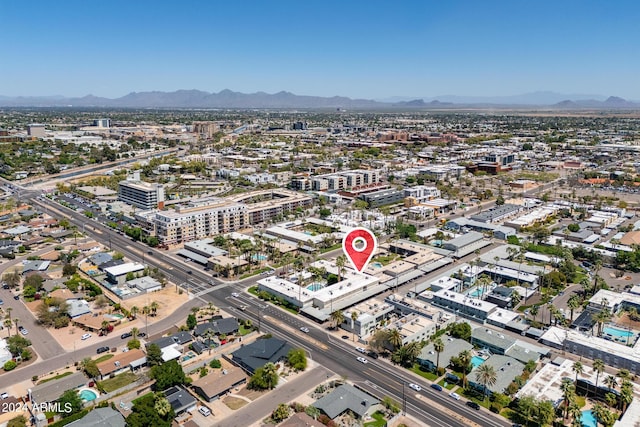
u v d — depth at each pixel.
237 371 191.50
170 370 184.00
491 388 179.12
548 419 158.38
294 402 175.38
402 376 194.00
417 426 164.12
